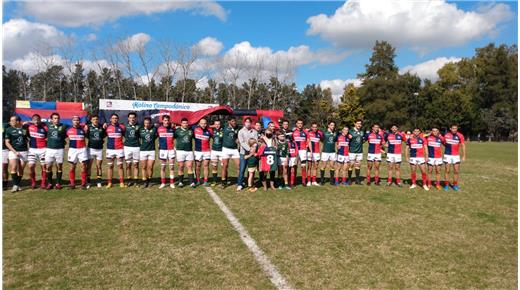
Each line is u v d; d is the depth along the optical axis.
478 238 5.80
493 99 68.75
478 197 9.05
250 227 6.15
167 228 5.98
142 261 4.62
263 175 9.57
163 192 8.92
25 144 8.97
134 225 6.10
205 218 6.62
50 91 59.97
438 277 4.34
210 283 4.06
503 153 25.61
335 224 6.44
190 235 5.66
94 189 9.11
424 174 10.14
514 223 6.70
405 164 16.50
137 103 26.91
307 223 6.46
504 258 4.98
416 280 4.25
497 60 68.50
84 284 3.97
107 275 4.20
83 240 5.34
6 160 9.28
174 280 4.11
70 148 9.03
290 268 4.51
